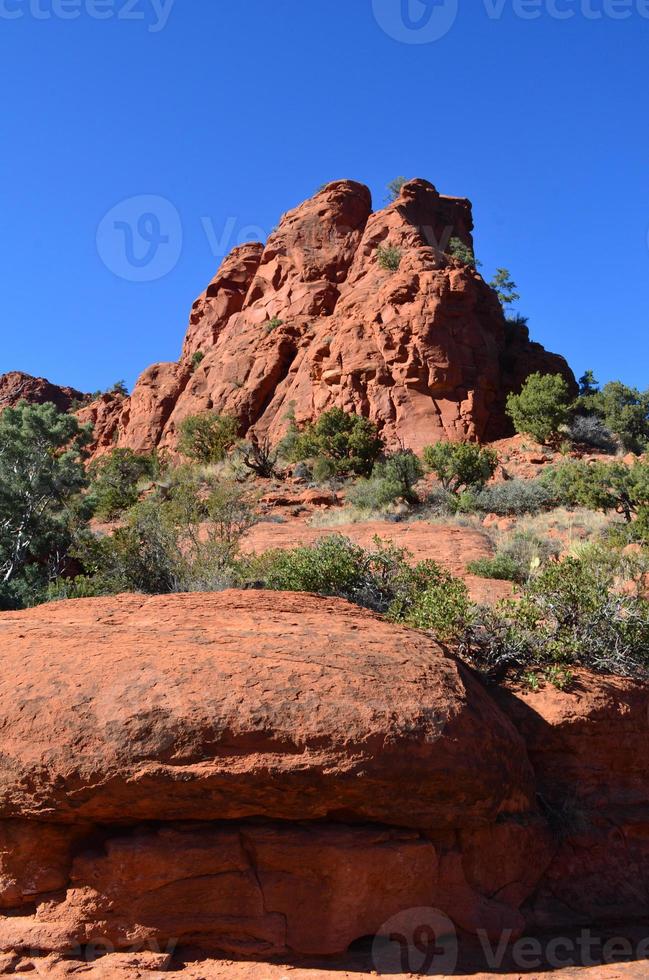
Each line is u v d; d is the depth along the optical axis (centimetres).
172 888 466
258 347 4441
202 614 610
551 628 698
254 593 689
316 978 452
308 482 3153
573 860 582
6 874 462
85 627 564
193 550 1308
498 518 2259
